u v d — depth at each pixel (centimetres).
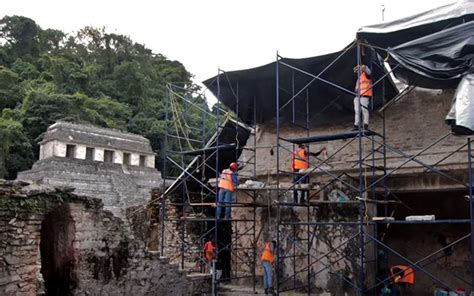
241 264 1482
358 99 1033
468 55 909
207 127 3950
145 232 1773
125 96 4838
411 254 1382
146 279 1158
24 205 908
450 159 1162
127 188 2938
